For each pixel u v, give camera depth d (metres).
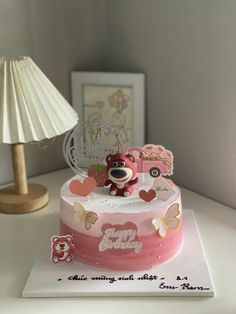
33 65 1.16
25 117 1.11
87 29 1.42
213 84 1.17
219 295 0.92
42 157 1.43
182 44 1.23
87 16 1.41
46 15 1.33
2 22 1.27
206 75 1.19
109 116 1.42
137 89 1.36
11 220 1.20
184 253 1.03
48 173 1.45
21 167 1.25
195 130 1.25
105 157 1.17
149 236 0.96
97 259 0.98
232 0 1.08
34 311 0.89
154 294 0.92
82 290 0.92
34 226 1.17
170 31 1.25
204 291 0.91
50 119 1.13
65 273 0.97
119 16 1.39
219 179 1.23
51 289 0.93
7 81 1.12
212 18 1.13
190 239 1.08
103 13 1.44
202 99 1.21
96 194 1.04
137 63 1.38
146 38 1.33
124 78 1.37
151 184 1.07
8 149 1.37
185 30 1.21
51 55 1.38
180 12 1.21
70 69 1.42
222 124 1.18
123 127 1.41
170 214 0.99
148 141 1.42
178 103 1.28
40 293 0.92
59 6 1.35
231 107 1.15
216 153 1.22
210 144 1.22
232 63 1.12
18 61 1.14
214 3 1.12
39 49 1.35
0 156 1.36
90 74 1.40
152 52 1.32
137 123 1.38
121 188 1.03
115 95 1.39
